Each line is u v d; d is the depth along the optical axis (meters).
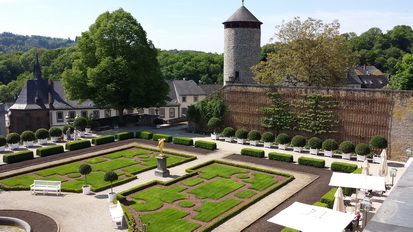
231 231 19.41
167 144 41.69
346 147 34.84
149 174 30.06
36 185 25.72
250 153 36.22
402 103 33.88
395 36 129.25
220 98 47.28
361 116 36.44
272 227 19.78
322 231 15.35
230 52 56.09
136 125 56.12
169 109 77.19
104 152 37.34
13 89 102.31
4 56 129.62
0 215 21.66
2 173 30.33
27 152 34.75
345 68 49.25
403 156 34.19
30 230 19.48
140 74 48.66
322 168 31.64
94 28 50.75
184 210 22.34
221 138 45.25
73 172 30.58
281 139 39.03
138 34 49.53
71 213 21.98
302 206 17.56
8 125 62.59
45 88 65.19
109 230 19.67
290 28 49.12
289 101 41.38
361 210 20.28
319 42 46.66
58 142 42.94
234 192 25.70
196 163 33.59
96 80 46.75
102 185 26.78
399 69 51.94
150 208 22.56
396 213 11.05
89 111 67.31
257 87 43.72
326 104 38.69
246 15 55.25
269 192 25.33
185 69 118.62
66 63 106.56
